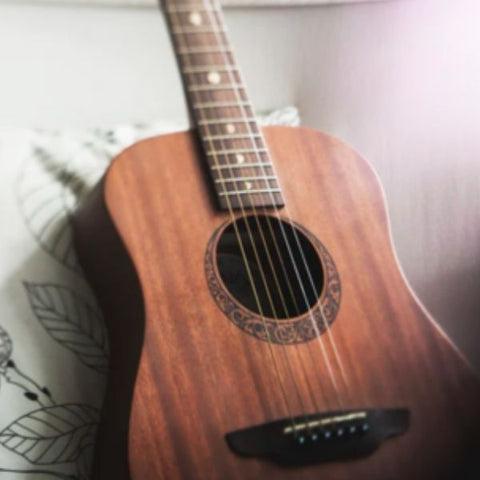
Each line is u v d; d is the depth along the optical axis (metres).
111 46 1.08
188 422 0.67
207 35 0.89
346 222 0.84
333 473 0.67
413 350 0.76
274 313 0.80
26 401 0.81
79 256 0.90
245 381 0.70
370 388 0.73
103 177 0.79
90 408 0.84
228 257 0.85
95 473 0.79
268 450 0.66
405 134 1.12
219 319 0.72
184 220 0.78
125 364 0.75
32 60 1.04
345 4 1.13
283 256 0.85
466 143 1.09
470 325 1.09
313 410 0.70
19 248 0.87
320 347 0.74
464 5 1.10
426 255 1.09
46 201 0.91
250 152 0.83
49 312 0.86
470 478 0.72
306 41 1.14
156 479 0.64
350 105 1.15
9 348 0.82
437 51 1.12
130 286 0.76
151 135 1.02
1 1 1.01
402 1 1.13
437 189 1.10
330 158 0.87
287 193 0.84
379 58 1.14
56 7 1.04
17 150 0.93
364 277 0.80
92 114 1.09
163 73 1.11
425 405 0.73
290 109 1.13
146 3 1.08
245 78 1.14
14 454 0.79
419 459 0.71
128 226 0.76
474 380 0.75
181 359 0.69
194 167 0.82
